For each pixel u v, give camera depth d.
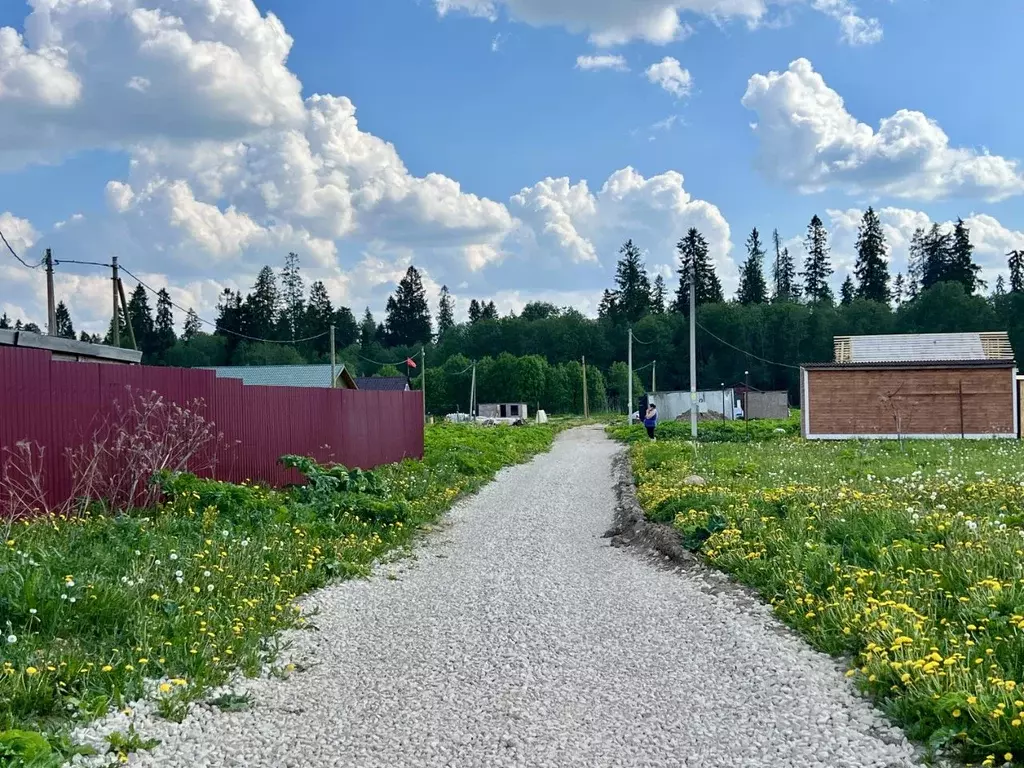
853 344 35.09
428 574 9.83
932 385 31.33
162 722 5.09
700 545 9.99
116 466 10.80
